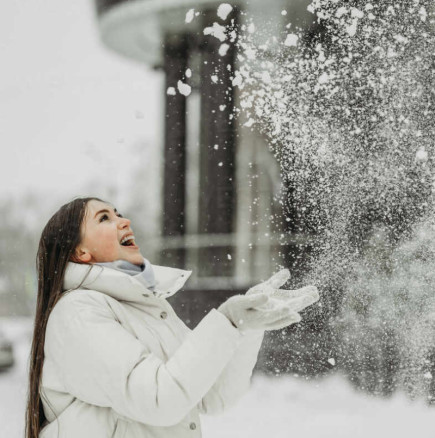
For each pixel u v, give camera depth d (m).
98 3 15.83
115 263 2.54
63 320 2.35
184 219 15.20
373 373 7.91
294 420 7.25
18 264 34.81
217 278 13.64
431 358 7.65
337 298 7.61
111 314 2.41
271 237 12.83
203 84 14.19
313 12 4.75
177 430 2.46
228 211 13.75
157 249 15.34
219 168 13.83
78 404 2.37
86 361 2.28
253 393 8.51
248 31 4.57
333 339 8.18
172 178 15.44
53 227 2.55
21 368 13.19
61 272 2.48
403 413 7.24
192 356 2.25
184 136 15.29
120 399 2.25
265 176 13.38
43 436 2.40
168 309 2.61
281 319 2.26
